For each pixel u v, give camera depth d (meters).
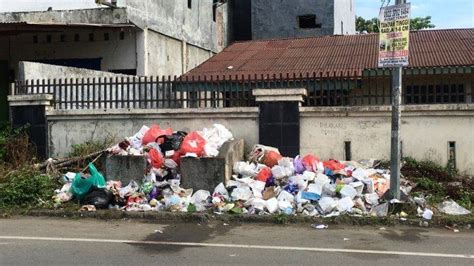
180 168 10.25
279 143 11.44
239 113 11.65
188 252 6.79
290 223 8.73
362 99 11.66
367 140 11.15
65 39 17.78
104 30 16.95
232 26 26.56
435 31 18.70
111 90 12.34
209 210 9.20
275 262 6.23
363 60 15.98
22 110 12.45
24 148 12.14
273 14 25.39
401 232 8.10
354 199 9.30
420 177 10.47
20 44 17.95
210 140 10.91
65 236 7.74
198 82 12.34
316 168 10.34
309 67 15.86
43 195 9.99
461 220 8.45
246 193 9.52
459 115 10.76
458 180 10.43
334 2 24.56
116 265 6.11
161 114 11.98
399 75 9.03
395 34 8.77
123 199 9.71
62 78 13.73
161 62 18.86
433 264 6.18
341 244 7.28
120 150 10.89
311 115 11.37
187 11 21.27
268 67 16.36
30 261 6.26
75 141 12.30
